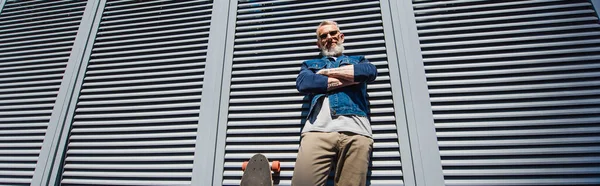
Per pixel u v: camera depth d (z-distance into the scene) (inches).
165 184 51.4
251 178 43.2
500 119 47.2
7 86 65.4
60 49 67.4
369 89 51.7
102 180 53.9
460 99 48.8
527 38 51.0
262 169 44.1
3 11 76.9
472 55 51.8
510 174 43.8
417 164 45.4
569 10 52.2
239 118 53.4
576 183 42.4
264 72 56.4
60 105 60.4
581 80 47.5
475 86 49.6
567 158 43.7
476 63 51.1
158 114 56.6
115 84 61.1
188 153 53.0
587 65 47.8
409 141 46.9
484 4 55.2
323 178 40.9
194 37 63.1
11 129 61.2
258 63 57.5
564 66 48.5
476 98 48.6
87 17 69.8
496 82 49.1
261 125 52.4
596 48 48.4
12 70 67.4
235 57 58.9
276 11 62.2
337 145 41.6
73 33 68.9
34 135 59.7
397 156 46.7
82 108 60.1
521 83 48.8
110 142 56.4
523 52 50.6
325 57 51.6
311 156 40.9
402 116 48.5
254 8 63.1
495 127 46.8
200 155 51.4
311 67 49.6
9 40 71.5
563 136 45.1
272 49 58.3
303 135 44.7
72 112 59.5
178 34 64.1
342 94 45.1
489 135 46.2
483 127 47.0
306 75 46.1
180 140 54.2
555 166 43.6
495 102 48.3
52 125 58.7
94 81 62.8
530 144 44.9
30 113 61.4
